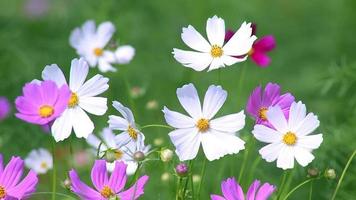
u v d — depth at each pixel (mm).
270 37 1546
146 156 1065
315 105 2180
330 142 1615
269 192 1012
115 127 1050
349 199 1529
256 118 1068
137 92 1643
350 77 1847
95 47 1578
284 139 1025
